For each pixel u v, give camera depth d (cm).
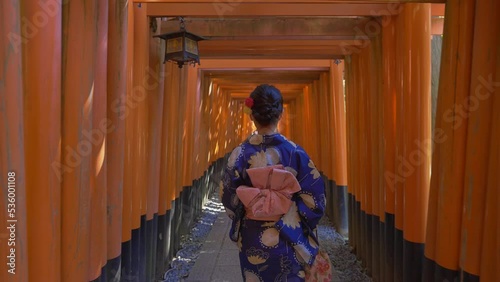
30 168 133
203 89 636
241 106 1285
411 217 252
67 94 154
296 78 667
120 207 215
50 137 136
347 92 443
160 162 344
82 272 161
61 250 152
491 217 167
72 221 154
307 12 279
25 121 131
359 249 397
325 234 508
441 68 211
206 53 423
